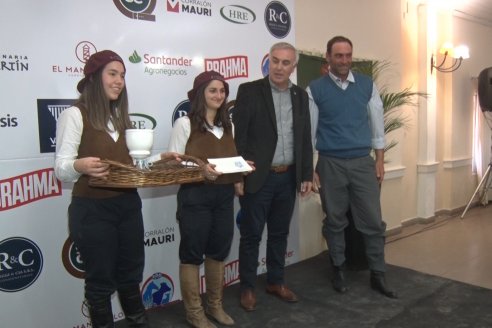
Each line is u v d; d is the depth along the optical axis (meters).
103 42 2.22
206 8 2.61
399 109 4.18
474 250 3.65
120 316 2.41
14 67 1.97
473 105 5.36
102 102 1.71
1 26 1.93
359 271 3.13
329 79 2.64
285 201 2.49
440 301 2.57
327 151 2.67
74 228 1.74
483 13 5.08
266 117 2.31
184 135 2.07
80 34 2.14
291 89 2.42
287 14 3.05
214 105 2.07
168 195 2.53
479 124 5.45
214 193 2.08
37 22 2.02
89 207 1.72
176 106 2.51
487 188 5.54
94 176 1.54
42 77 2.05
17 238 2.03
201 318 2.19
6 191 1.99
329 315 2.41
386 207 4.11
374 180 2.67
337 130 2.61
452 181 5.09
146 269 2.47
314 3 3.34
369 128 2.71
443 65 4.75
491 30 5.62
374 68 3.73
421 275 3.02
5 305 2.02
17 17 1.96
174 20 2.47
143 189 2.42
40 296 2.11
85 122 1.69
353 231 3.10
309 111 2.56
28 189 2.04
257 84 2.36
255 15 2.86
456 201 5.20
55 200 2.13
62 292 2.17
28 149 2.03
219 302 2.30
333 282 2.79
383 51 3.96
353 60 3.59
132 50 2.32
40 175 2.07
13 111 1.98
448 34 4.75
